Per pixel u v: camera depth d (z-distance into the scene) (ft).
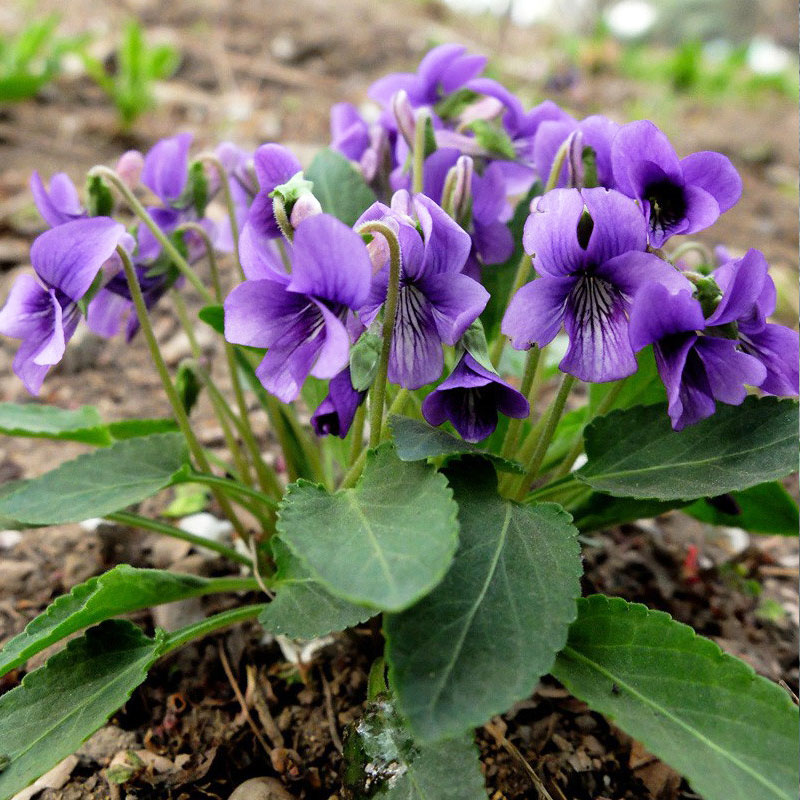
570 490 0.46
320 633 0.33
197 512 0.57
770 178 1.26
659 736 0.29
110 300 0.44
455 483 0.35
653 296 0.30
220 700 0.44
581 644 0.33
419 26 1.69
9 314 0.36
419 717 0.27
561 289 0.32
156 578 0.37
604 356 0.32
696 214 0.33
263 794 0.38
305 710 0.43
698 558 0.57
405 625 0.29
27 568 0.52
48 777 0.39
